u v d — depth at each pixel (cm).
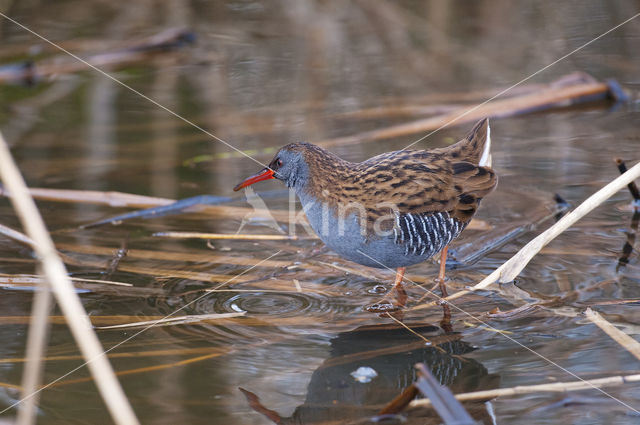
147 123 1336
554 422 558
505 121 1316
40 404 601
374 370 644
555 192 1030
